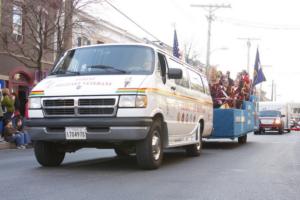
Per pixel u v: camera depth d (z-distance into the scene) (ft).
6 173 29.12
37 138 30.14
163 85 32.12
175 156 42.09
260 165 35.50
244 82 63.57
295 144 62.34
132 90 28.91
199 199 21.88
